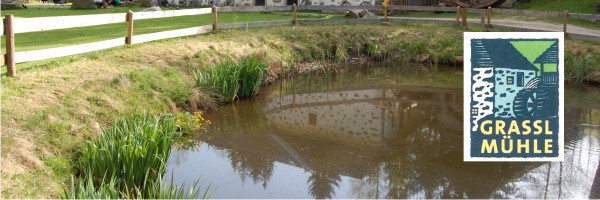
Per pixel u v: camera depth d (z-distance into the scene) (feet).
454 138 27.04
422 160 23.53
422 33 51.55
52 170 18.25
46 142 19.62
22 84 23.81
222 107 31.60
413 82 41.55
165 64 32.37
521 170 21.91
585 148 24.56
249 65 33.81
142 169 18.21
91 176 17.04
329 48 47.78
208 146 25.34
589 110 32.01
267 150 25.03
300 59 44.47
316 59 46.09
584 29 51.11
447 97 36.83
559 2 67.00
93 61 29.76
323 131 28.48
